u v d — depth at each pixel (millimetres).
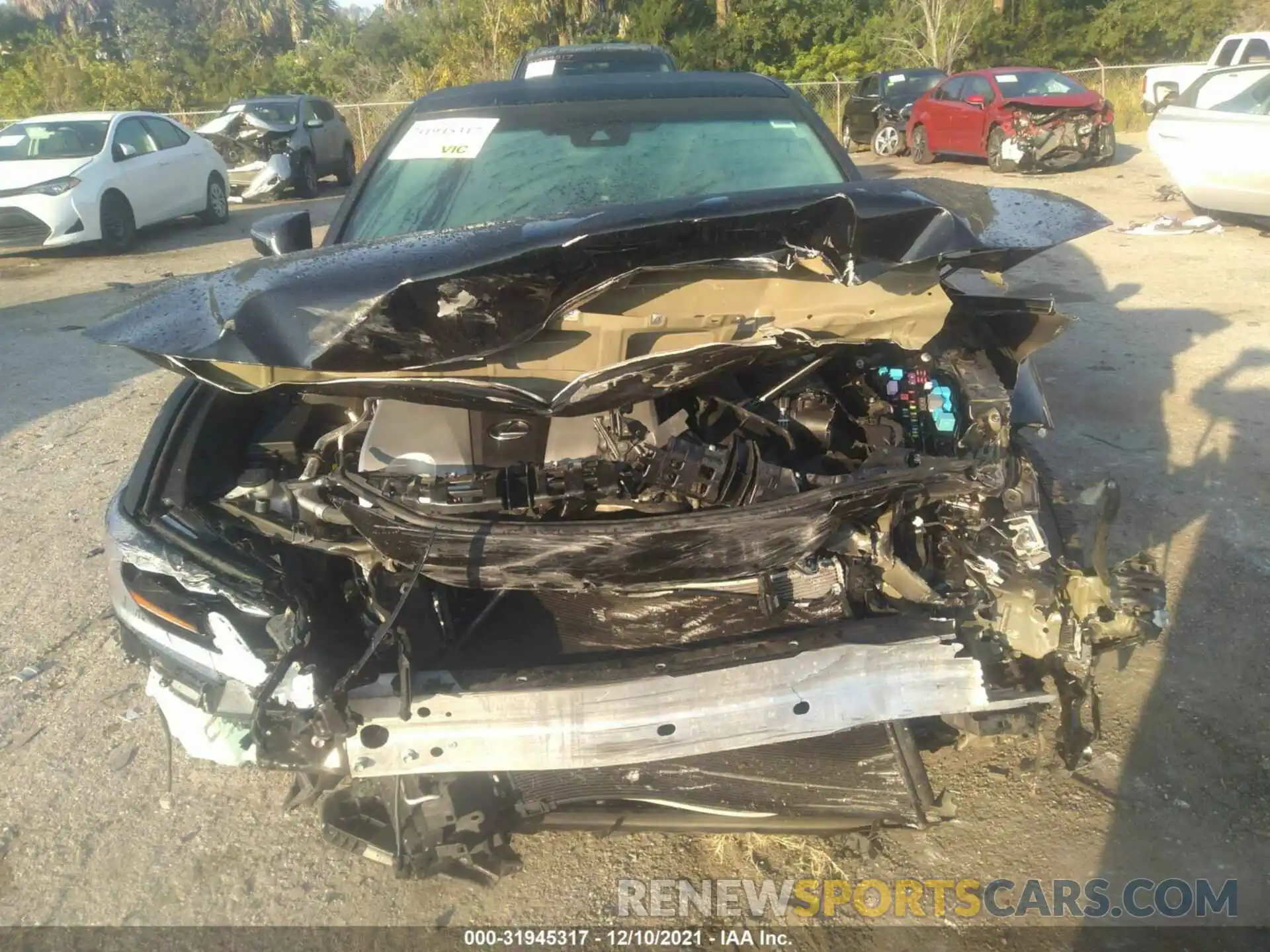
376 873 2602
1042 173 13812
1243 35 15961
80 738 3146
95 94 25406
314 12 48031
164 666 2299
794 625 2291
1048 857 2527
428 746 2107
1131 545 3848
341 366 1978
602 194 3322
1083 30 25859
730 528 2047
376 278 2010
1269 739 2848
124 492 2459
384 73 26047
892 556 2209
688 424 2316
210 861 2662
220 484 2508
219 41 32500
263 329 1988
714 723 2104
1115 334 6406
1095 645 2244
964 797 2715
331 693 2012
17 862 2678
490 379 2109
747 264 2115
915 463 2201
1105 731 2910
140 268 10547
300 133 16234
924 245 2131
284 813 2811
